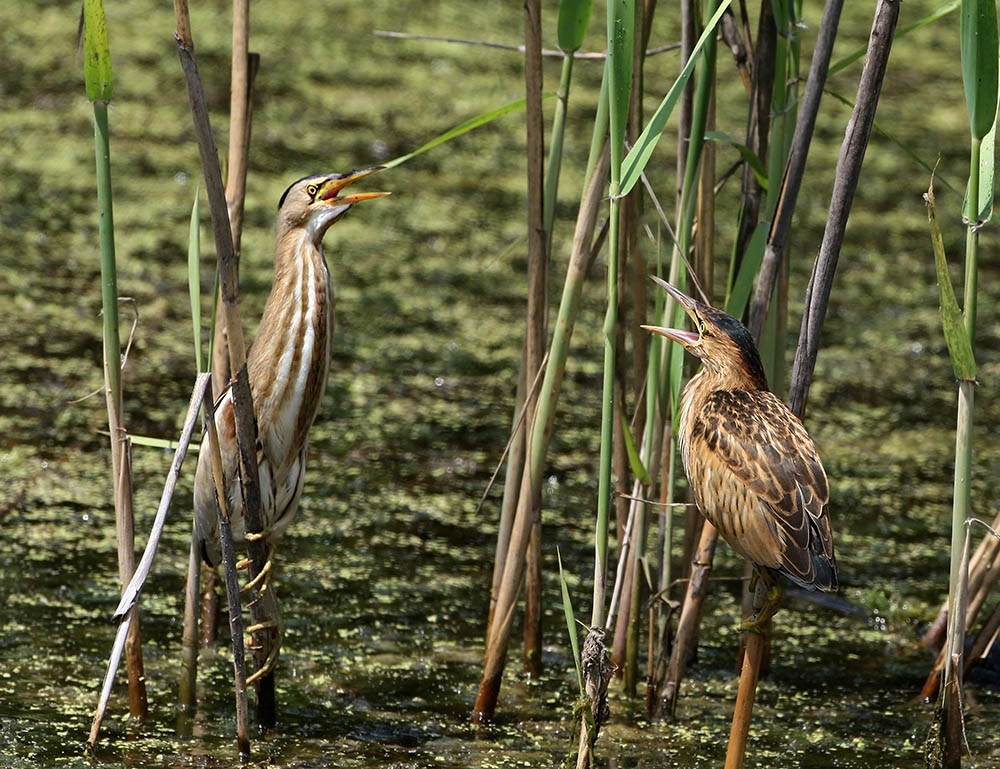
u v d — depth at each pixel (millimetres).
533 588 9648
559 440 14055
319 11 25969
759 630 7020
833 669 10234
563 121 8562
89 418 13375
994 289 18438
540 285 8852
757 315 8086
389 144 20469
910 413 15055
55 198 18219
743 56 8977
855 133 7199
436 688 9516
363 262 17859
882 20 7012
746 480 6855
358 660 9852
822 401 15219
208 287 16312
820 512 6742
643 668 10156
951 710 8117
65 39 23312
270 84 22312
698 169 8648
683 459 7465
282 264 8633
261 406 8375
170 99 21312
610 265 7273
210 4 25266
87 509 11836
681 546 11914
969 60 7141
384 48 24609
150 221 17891
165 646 9867
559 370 8430
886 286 18375
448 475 13070
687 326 8648
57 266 16516
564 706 9375
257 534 7938
